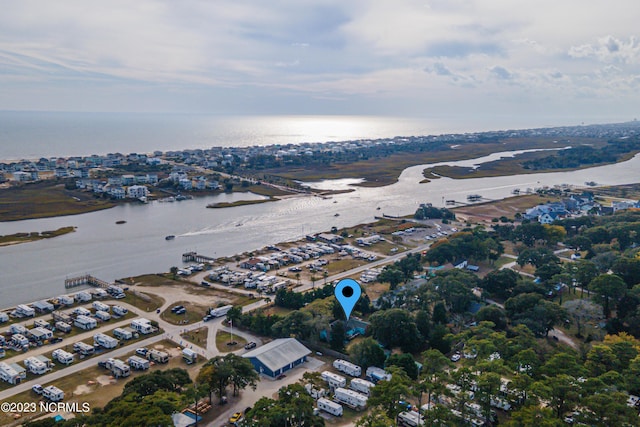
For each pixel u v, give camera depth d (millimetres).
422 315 160375
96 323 173875
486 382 110125
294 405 105500
